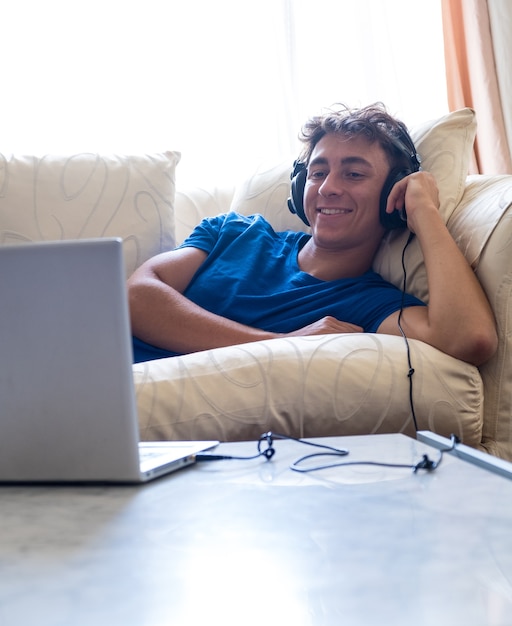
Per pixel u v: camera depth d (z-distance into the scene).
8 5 2.69
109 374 0.79
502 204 1.54
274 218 2.02
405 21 2.97
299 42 2.89
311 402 1.33
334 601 0.50
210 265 1.83
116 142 2.78
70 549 0.61
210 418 1.30
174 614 0.48
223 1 2.84
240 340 1.60
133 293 1.67
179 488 0.79
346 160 1.72
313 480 0.80
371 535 0.62
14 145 2.71
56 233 1.93
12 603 0.51
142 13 2.78
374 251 1.78
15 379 0.80
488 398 1.48
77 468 0.81
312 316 1.65
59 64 2.73
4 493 0.81
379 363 1.37
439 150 1.76
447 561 0.56
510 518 0.65
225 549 0.60
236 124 2.86
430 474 0.81
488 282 1.51
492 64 2.84
